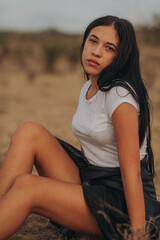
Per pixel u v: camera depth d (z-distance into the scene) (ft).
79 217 5.79
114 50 5.99
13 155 6.15
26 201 5.44
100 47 6.00
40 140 6.35
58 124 18.61
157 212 5.91
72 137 15.79
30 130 6.30
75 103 25.67
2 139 15.55
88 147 6.34
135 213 5.38
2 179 6.05
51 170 6.46
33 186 5.55
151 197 6.21
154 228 5.72
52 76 43.47
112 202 5.79
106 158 6.15
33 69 50.19
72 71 49.06
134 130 5.51
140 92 5.90
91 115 6.08
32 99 27.37
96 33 6.07
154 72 33.65
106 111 5.83
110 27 5.99
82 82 36.63
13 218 5.33
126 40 5.94
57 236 7.30
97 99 5.98
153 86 30.40
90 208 5.67
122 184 5.95
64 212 5.73
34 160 6.57
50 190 5.62
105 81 5.91
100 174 6.09
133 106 5.55
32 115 21.13
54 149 6.51
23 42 103.19
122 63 5.96
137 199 5.39
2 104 24.85
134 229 5.30
